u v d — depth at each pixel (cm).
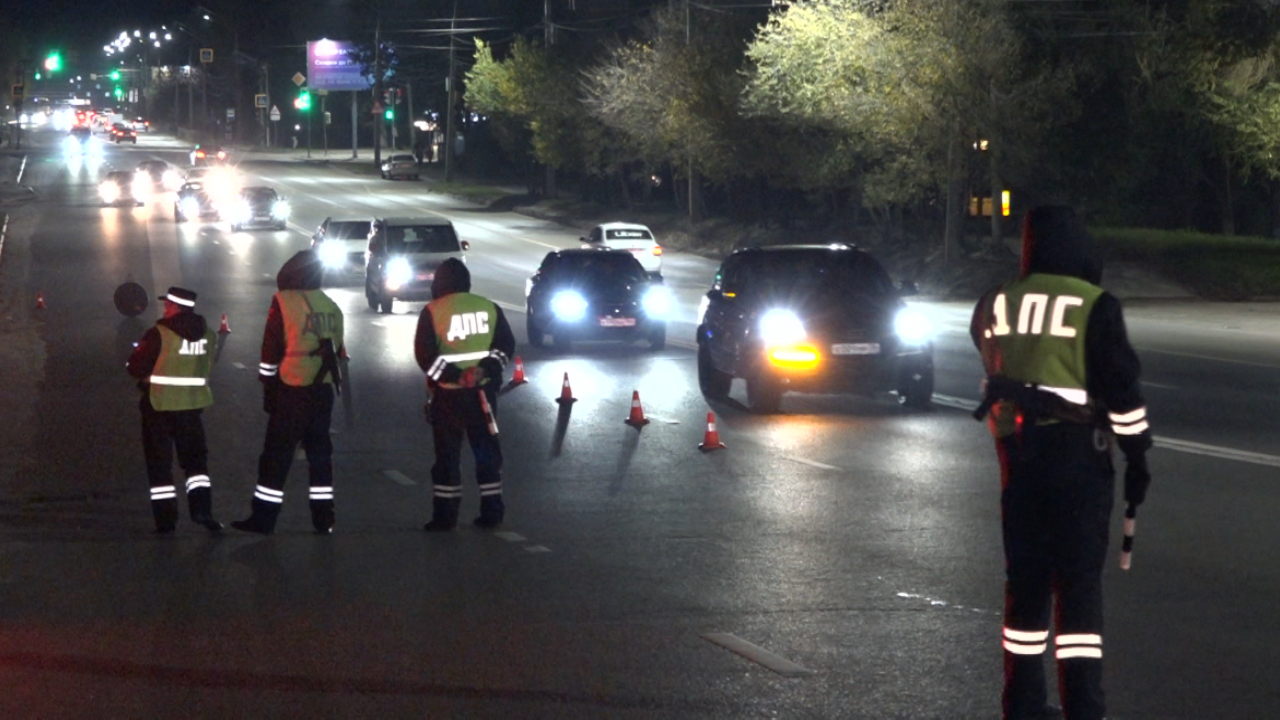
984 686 984
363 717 923
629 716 922
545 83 9219
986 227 6938
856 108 5425
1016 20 5650
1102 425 799
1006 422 816
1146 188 7294
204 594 1252
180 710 939
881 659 1048
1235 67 5506
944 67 5231
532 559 1391
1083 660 799
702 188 8975
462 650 1075
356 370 3114
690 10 7356
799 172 6525
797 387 2417
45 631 1134
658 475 1875
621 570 1342
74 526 1574
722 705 944
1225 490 1742
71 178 12612
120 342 3716
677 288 5828
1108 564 1359
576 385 2864
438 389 1530
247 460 2028
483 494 1549
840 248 2645
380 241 4600
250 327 4144
